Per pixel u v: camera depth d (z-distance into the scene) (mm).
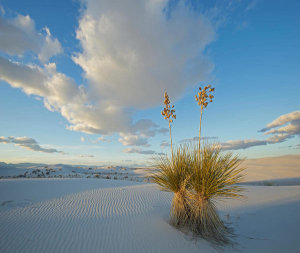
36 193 8977
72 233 4395
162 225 5078
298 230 4902
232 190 4316
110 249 3684
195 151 4918
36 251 3494
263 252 3785
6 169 31531
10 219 5238
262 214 6402
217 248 3914
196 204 4652
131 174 36188
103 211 6469
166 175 5184
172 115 5363
